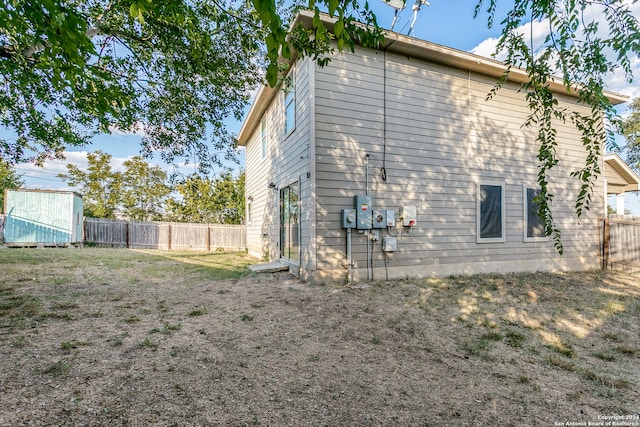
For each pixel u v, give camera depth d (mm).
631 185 10797
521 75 7273
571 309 4531
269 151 9703
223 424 1849
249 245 12914
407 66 6605
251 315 4031
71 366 2467
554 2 1974
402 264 6438
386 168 6363
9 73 3906
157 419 1862
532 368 2736
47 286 5277
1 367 2393
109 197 20641
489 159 7297
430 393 2281
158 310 4141
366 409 2051
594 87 1922
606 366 2814
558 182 7922
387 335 3443
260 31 4117
